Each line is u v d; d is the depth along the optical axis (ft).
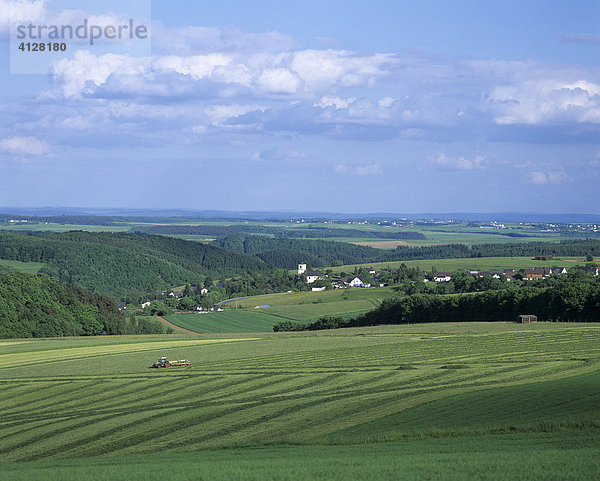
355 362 416.67
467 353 436.35
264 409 291.58
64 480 172.14
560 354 414.82
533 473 165.78
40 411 313.94
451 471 170.19
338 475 169.17
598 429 222.48
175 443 244.01
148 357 480.64
